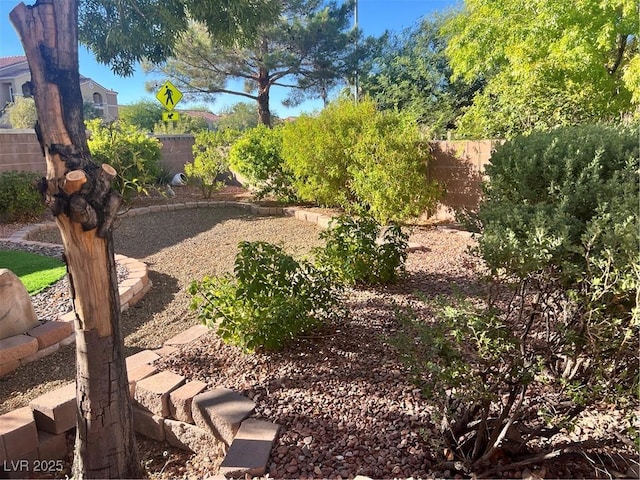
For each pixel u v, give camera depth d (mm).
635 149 2479
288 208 8867
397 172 6586
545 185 2631
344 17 14367
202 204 9820
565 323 2062
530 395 2293
